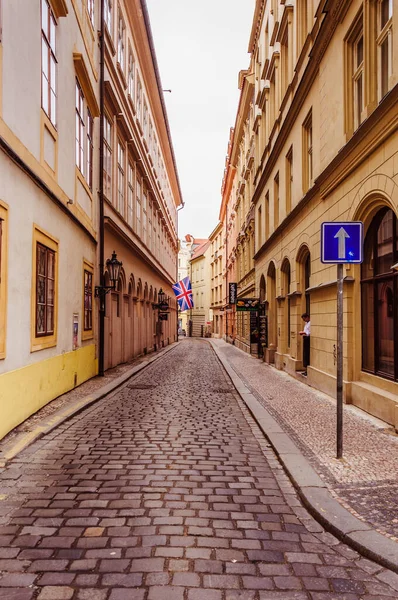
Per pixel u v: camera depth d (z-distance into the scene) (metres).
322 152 10.52
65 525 3.70
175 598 2.75
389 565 3.12
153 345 27.38
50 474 4.92
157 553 3.27
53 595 2.76
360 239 5.43
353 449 5.72
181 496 4.36
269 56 19.12
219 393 11.02
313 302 11.29
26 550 3.29
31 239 7.31
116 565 3.10
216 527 3.71
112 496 4.32
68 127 10.12
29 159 7.27
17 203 6.62
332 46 9.70
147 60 22.95
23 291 6.94
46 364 8.35
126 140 18.31
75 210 10.73
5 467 5.14
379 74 7.71
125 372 14.59
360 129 7.52
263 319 19.64
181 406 9.15
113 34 16.14
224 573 3.04
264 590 2.86
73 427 7.12
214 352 27.44
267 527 3.74
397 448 5.74
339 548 3.42
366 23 7.85
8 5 6.26
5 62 6.15
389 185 6.84
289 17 14.57
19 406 6.82
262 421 7.38
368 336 8.37
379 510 3.91
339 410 5.37
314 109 11.31
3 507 4.04
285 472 5.09
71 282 10.32
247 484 4.72
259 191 21.27
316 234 11.00
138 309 21.75
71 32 10.39
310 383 11.52
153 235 27.53
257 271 22.66
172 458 5.57
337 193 9.36
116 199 16.41
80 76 11.25
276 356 16.66
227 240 42.84
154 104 27.27
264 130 21.14
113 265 13.32
